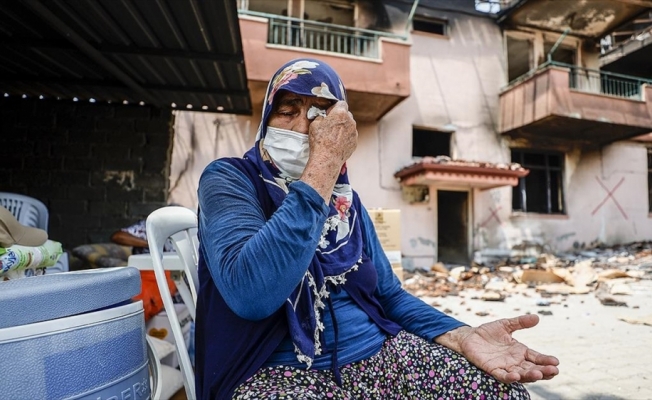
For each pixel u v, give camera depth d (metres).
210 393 0.95
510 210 10.37
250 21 7.60
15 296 0.73
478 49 10.59
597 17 10.55
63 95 5.00
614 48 13.26
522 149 10.84
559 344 3.30
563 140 11.10
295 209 0.87
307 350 0.96
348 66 8.08
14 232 1.76
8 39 3.65
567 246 10.77
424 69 10.09
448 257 10.82
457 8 10.52
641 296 5.35
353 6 9.86
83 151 5.15
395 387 1.10
